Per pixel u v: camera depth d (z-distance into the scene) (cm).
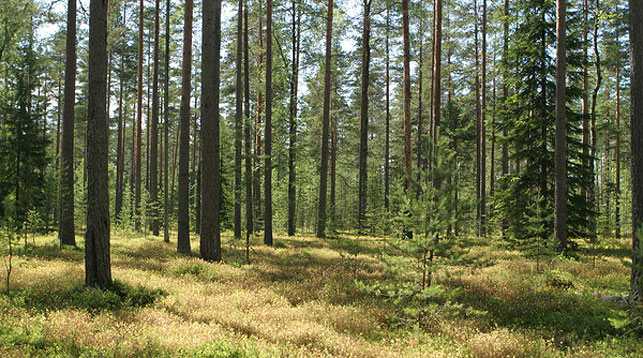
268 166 2580
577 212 2183
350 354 716
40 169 2942
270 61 2755
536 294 1190
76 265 1531
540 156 2278
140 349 690
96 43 1154
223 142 2639
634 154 1110
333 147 4147
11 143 2736
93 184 1141
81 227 3797
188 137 2114
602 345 809
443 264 914
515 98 2381
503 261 1816
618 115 3775
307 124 3975
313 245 2581
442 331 890
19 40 2917
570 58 2336
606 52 3312
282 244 2589
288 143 3241
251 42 3684
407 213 914
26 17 2745
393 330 920
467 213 905
